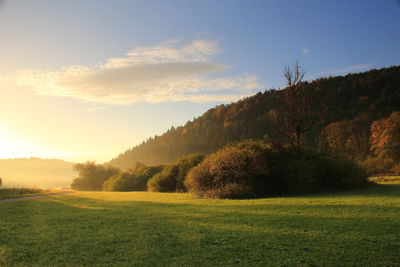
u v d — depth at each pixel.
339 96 97.62
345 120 75.81
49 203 21.59
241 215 12.74
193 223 11.46
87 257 7.72
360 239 8.40
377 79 100.19
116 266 7.06
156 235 9.75
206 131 148.00
